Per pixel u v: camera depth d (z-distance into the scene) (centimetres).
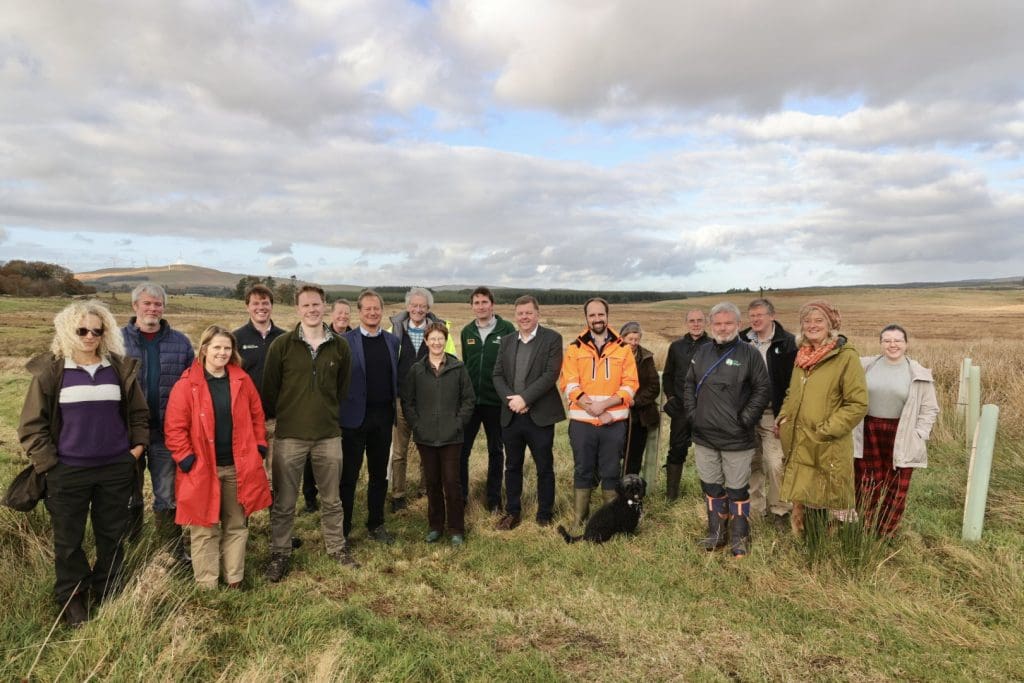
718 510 486
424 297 643
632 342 620
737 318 474
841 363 436
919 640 346
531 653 338
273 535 438
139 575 379
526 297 539
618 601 400
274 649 330
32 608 345
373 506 512
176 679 293
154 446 452
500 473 605
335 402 456
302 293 440
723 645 348
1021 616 364
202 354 391
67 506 341
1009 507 534
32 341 2436
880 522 468
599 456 540
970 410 729
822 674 320
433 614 385
